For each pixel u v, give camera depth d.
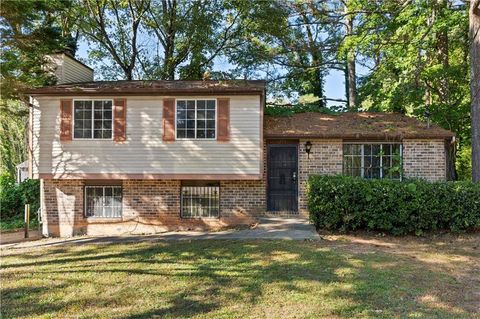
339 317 5.18
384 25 14.04
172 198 13.08
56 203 13.23
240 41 19.73
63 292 6.41
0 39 11.58
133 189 13.12
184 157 12.36
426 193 10.31
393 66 16.23
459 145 18.64
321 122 14.18
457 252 8.67
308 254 8.45
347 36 15.33
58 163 12.56
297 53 20.03
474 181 11.51
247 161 12.26
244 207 13.06
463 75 16.20
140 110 12.51
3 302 5.97
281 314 5.31
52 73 14.05
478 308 5.48
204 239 10.55
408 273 7.10
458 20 14.90
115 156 12.46
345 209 10.63
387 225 10.38
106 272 7.54
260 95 12.28
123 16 21.91
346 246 9.25
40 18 11.88
